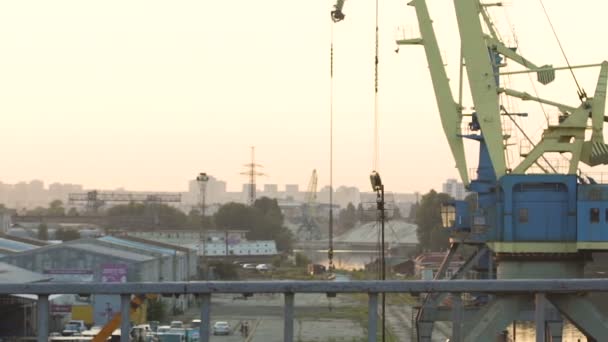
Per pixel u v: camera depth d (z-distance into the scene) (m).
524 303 63.38
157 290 23.45
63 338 80.44
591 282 23.03
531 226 68.94
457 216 77.38
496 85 73.69
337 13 86.50
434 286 23.25
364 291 23.22
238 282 23.50
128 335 23.59
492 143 72.38
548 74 73.56
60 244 130.50
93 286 23.41
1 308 73.19
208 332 23.56
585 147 72.38
